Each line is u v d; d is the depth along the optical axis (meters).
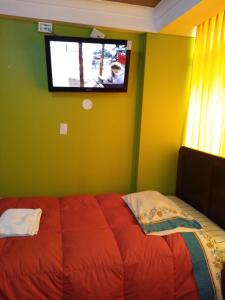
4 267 1.42
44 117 2.53
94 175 2.74
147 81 2.55
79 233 1.78
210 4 1.80
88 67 2.34
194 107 2.58
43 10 2.21
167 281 1.60
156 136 2.69
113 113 2.68
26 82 2.44
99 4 2.27
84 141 2.66
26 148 2.54
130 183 2.86
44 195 2.66
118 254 1.60
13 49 2.35
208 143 2.36
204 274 1.64
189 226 1.88
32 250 1.55
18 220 1.79
